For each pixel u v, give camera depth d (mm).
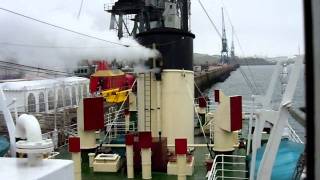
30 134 2607
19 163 2643
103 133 13406
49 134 11938
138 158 9219
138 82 10516
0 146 6219
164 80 10211
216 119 10055
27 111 14664
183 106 10273
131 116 15312
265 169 5297
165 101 10227
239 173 9406
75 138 8188
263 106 6613
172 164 9148
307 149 1139
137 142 9258
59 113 15297
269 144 5262
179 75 10195
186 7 11711
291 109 4848
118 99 18484
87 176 9195
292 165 6371
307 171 1143
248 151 8883
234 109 9867
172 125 10234
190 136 10531
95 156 9969
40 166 2553
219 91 10578
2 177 2285
